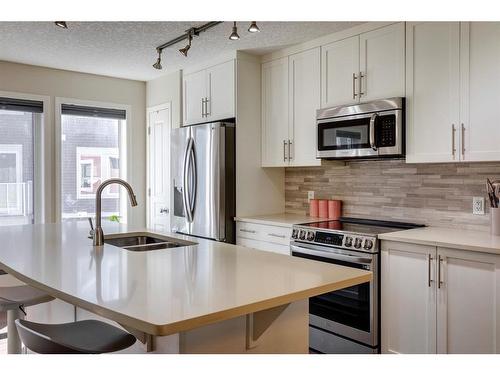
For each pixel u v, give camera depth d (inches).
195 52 157.0
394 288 104.8
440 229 116.2
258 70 161.0
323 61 137.6
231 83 156.9
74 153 192.9
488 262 88.9
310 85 142.1
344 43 131.3
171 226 183.8
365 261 108.0
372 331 107.3
